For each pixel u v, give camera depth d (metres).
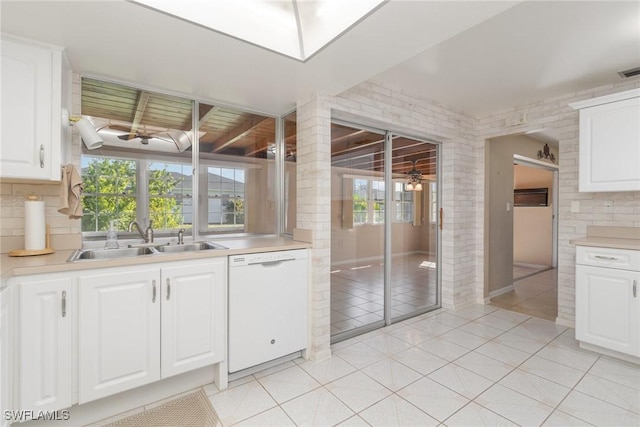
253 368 2.21
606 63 2.44
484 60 2.39
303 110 2.59
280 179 3.08
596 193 2.90
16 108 1.64
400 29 1.60
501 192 4.21
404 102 3.04
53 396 1.52
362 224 3.02
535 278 5.15
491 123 3.72
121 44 1.76
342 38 1.68
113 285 1.66
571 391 1.96
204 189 2.68
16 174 1.64
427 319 3.29
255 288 2.14
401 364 2.32
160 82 2.28
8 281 1.41
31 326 1.47
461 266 3.68
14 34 1.64
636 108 2.37
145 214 2.41
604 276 2.37
